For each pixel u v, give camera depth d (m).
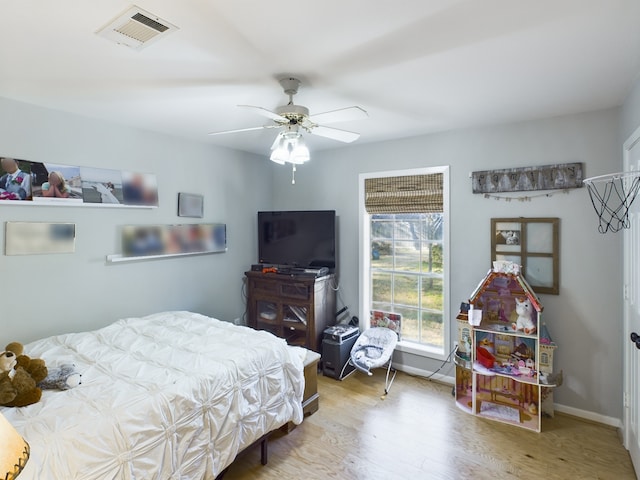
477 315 2.89
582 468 2.26
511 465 2.28
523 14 1.45
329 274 3.95
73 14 1.43
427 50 1.75
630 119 2.32
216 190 3.96
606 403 2.72
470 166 3.25
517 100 2.49
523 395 2.93
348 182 4.03
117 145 3.07
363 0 1.34
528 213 2.98
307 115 2.11
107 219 3.02
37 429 1.42
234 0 1.33
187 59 1.84
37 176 2.59
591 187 2.73
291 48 1.73
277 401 2.29
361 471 2.22
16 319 2.52
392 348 3.50
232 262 4.17
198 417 1.81
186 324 2.84
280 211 4.16
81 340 2.44
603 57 1.84
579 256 2.79
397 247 3.87
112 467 1.45
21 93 2.34
